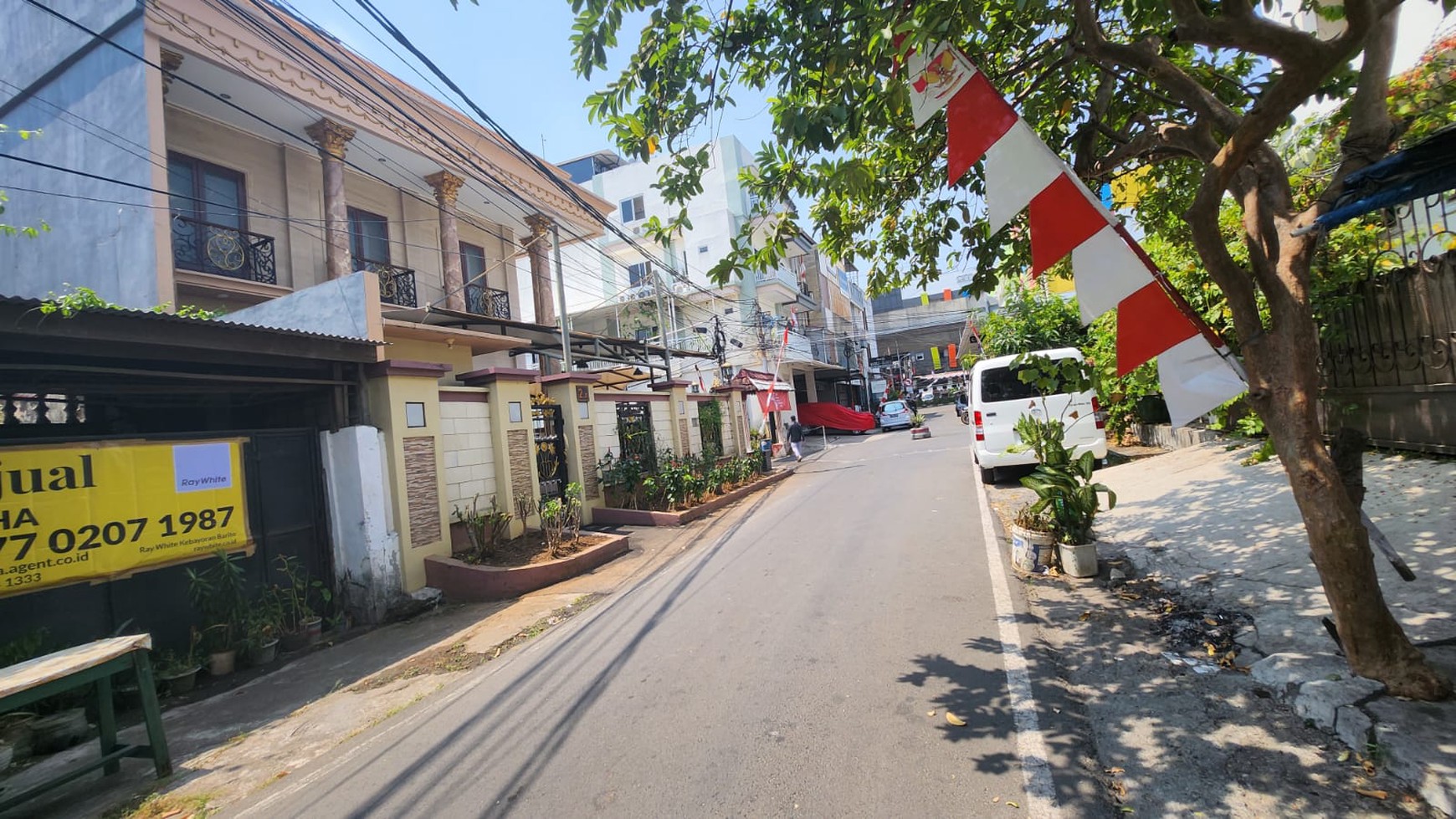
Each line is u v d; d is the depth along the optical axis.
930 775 3.07
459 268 14.27
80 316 5.25
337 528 7.63
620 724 3.97
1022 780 2.96
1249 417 8.16
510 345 14.60
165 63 9.42
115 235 9.34
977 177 6.16
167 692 5.64
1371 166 3.00
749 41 4.48
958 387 57.09
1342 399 6.79
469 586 7.88
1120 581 5.38
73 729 4.68
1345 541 2.97
